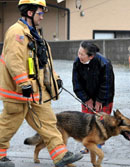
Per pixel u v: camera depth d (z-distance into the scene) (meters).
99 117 4.53
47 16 21.97
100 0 20.78
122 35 21.42
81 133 4.55
